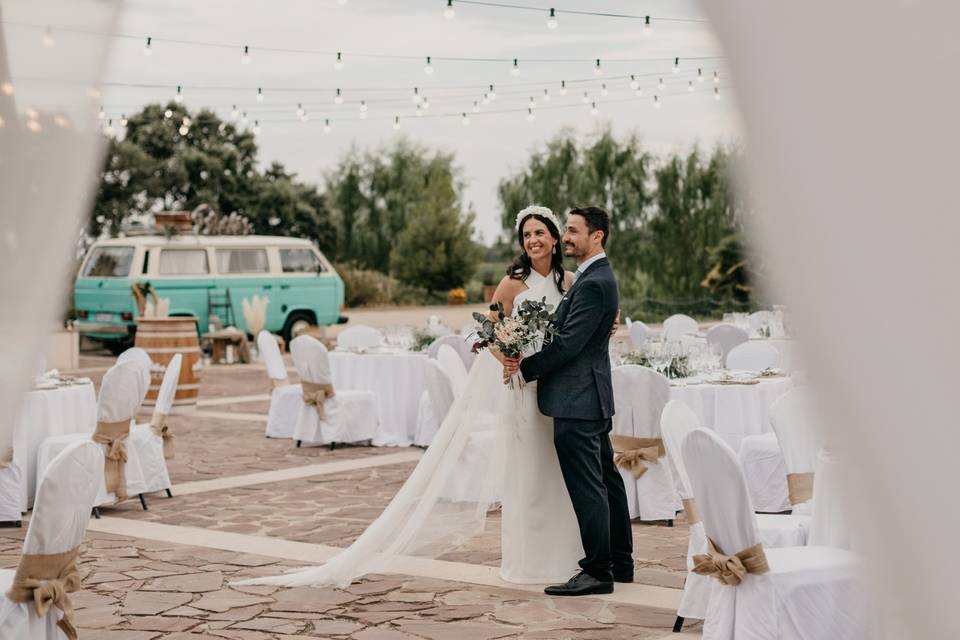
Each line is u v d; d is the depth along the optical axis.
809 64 1.46
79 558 6.03
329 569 5.46
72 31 1.96
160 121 34.50
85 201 1.99
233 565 5.87
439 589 5.38
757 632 3.62
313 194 37.59
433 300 36.81
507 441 5.53
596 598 5.17
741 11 1.50
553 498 5.49
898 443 1.45
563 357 5.11
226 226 22.36
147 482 7.68
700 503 3.70
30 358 1.96
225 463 9.50
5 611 3.51
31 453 7.37
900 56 1.43
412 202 38.69
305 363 10.23
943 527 1.45
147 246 20.16
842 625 3.65
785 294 1.51
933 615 1.47
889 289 1.45
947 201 1.42
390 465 9.37
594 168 33.50
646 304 30.16
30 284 1.95
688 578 4.55
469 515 5.66
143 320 13.30
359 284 34.91
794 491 4.87
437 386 6.60
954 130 1.41
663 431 4.55
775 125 1.48
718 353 8.86
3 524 7.11
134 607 5.05
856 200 1.45
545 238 5.50
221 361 20.27
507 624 4.74
